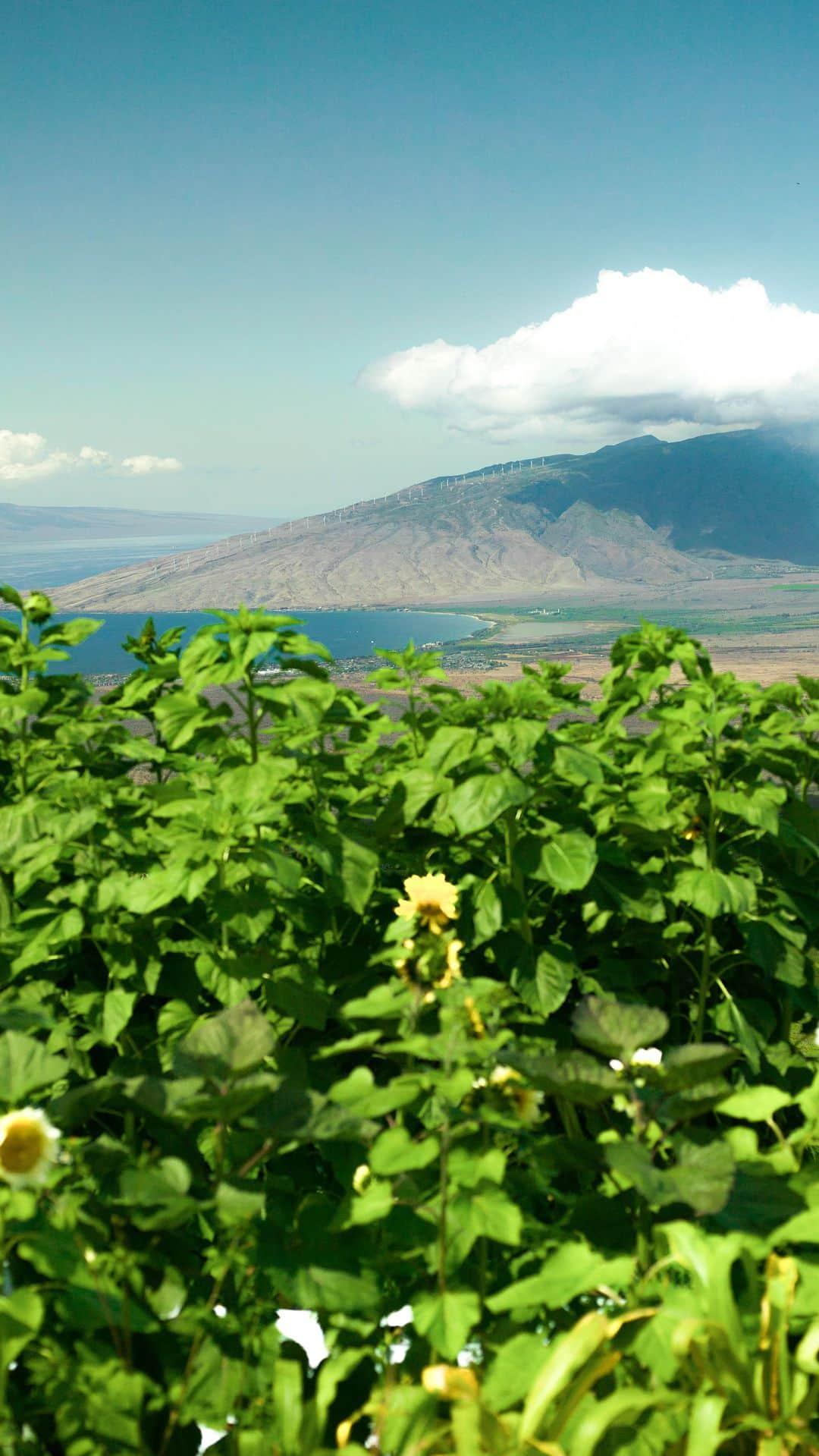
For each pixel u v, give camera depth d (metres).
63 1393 2.00
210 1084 2.09
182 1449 2.23
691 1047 2.04
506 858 3.42
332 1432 2.30
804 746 3.89
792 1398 1.91
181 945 3.31
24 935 3.21
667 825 3.46
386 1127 2.79
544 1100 3.09
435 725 3.97
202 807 3.30
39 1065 2.12
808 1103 2.49
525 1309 2.26
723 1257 1.94
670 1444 1.94
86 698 4.17
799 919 3.82
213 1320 2.20
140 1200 1.95
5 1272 2.04
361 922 3.71
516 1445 1.79
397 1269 2.44
